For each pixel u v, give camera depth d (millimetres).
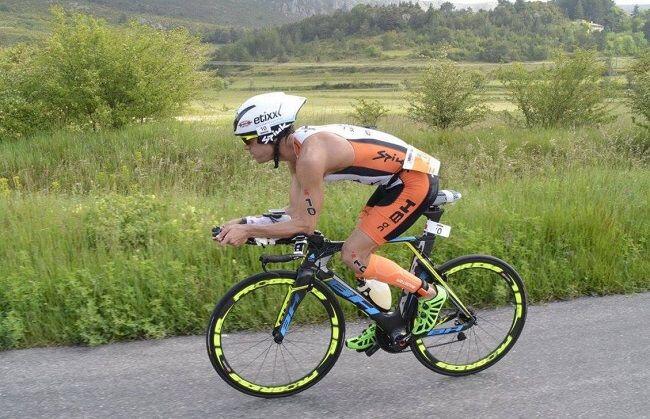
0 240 5301
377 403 3434
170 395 3477
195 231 5410
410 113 16109
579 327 4438
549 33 141750
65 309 4367
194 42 17078
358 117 16203
